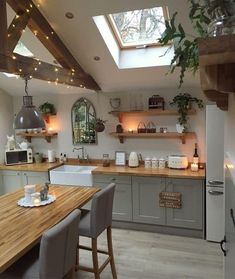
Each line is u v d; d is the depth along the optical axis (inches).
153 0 100.3
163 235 154.4
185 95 160.4
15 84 185.0
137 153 180.4
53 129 199.9
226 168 66.4
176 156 165.3
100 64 148.6
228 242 58.4
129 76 159.0
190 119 166.2
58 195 121.3
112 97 182.1
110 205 113.3
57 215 96.9
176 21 105.7
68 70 139.4
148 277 116.1
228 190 58.2
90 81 162.9
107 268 123.6
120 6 104.9
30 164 192.7
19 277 76.7
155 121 174.4
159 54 143.0
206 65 31.1
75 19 115.3
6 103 201.6
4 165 190.4
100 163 188.2
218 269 120.2
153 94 173.3
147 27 134.4
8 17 114.7
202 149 165.8
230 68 31.8
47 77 122.6
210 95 59.3
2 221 92.5
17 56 103.0
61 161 196.4
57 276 79.0
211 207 141.9
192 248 138.9
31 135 199.0
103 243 146.9
